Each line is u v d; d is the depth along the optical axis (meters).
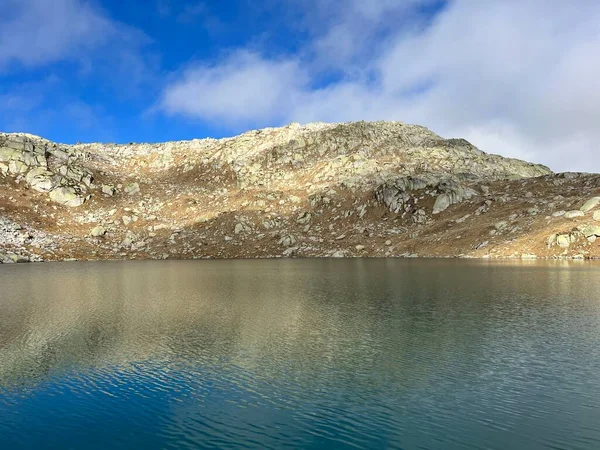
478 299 46.41
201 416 19.05
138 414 19.34
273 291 55.41
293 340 30.88
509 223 113.62
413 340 30.28
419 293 51.19
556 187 133.12
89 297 51.78
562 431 17.12
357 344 29.53
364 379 22.97
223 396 21.14
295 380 23.03
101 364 26.09
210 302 47.44
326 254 126.56
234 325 35.91
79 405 20.42
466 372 23.73
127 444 16.69
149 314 40.94
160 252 132.38
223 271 86.19
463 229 118.81
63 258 120.94
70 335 32.94
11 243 120.31
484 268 78.94
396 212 140.12
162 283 66.00
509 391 21.09
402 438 16.75
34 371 25.00
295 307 43.59
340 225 142.00
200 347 29.41
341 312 40.62
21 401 20.91
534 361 25.38
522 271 72.75
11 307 45.16
